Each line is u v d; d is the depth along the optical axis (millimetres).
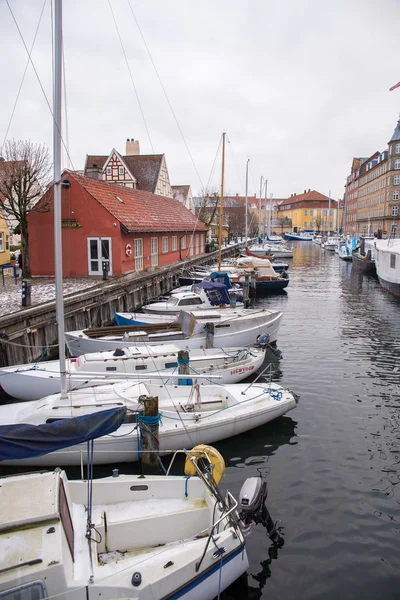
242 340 17484
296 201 142500
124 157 52938
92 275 26469
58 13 8984
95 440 9586
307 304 30391
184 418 10570
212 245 52500
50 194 25938
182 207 47219
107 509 7293
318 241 97438
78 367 13117
